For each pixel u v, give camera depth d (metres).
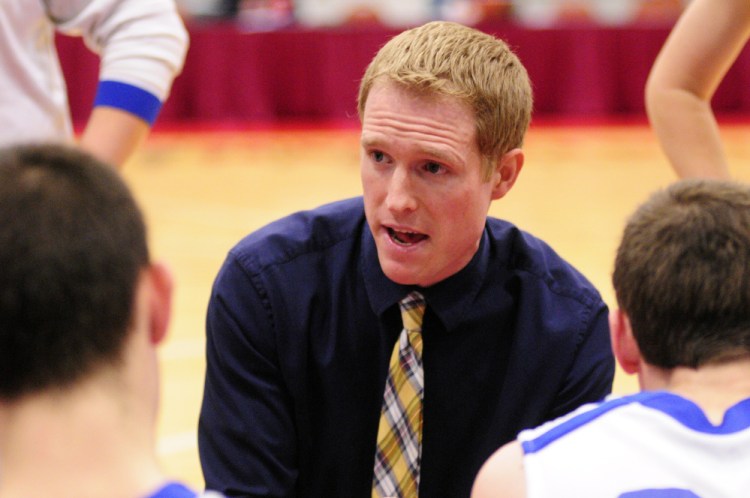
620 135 29.56
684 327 3.99
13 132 6.22
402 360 5.44
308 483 5.65
